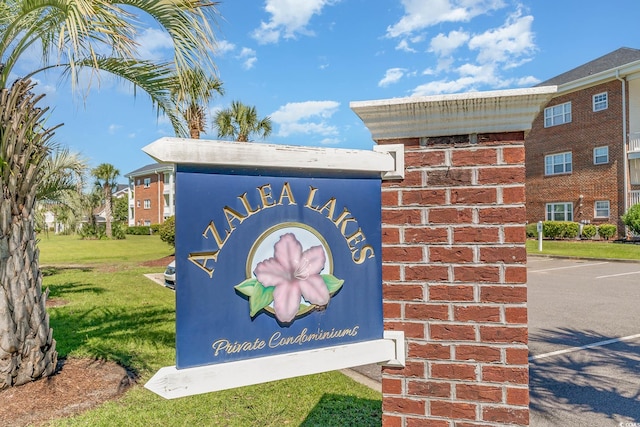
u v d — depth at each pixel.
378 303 1.87
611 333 6.13
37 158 4.27
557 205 21.20
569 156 20.59
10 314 3.97
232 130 17.38
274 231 1.69
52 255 19.81
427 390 1.85
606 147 18.92
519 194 1.79
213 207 1.61
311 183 1.76
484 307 1.80
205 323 1.58
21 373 4.03
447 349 1.83
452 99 1.78
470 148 1.83
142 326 6.49
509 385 1.77
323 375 4.39
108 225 33.69
